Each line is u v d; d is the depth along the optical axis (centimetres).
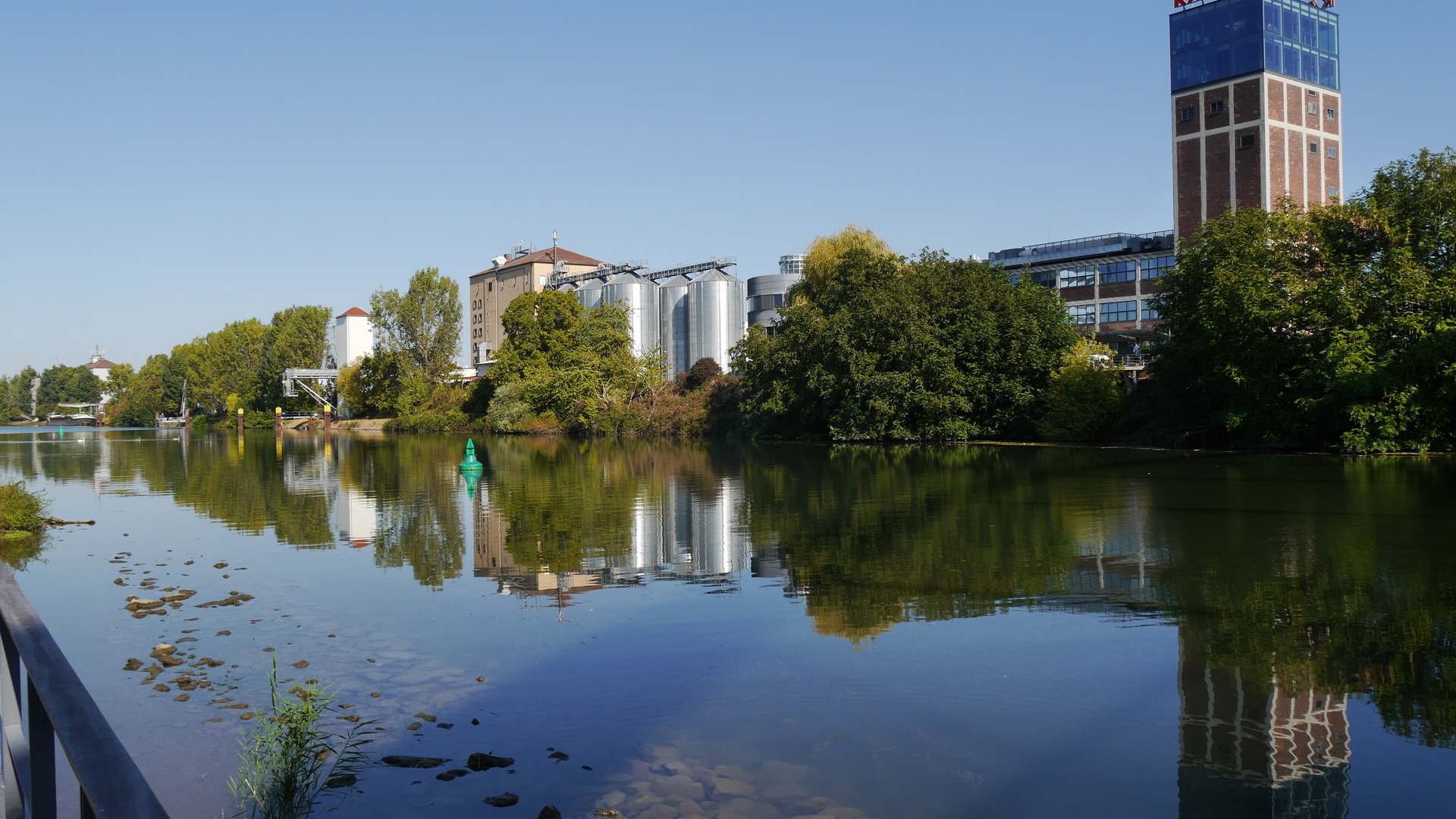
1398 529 1568
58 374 19088
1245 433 3744
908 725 688
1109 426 4469
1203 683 775
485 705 745
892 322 4756
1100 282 7550
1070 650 874
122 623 1051
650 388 7106
